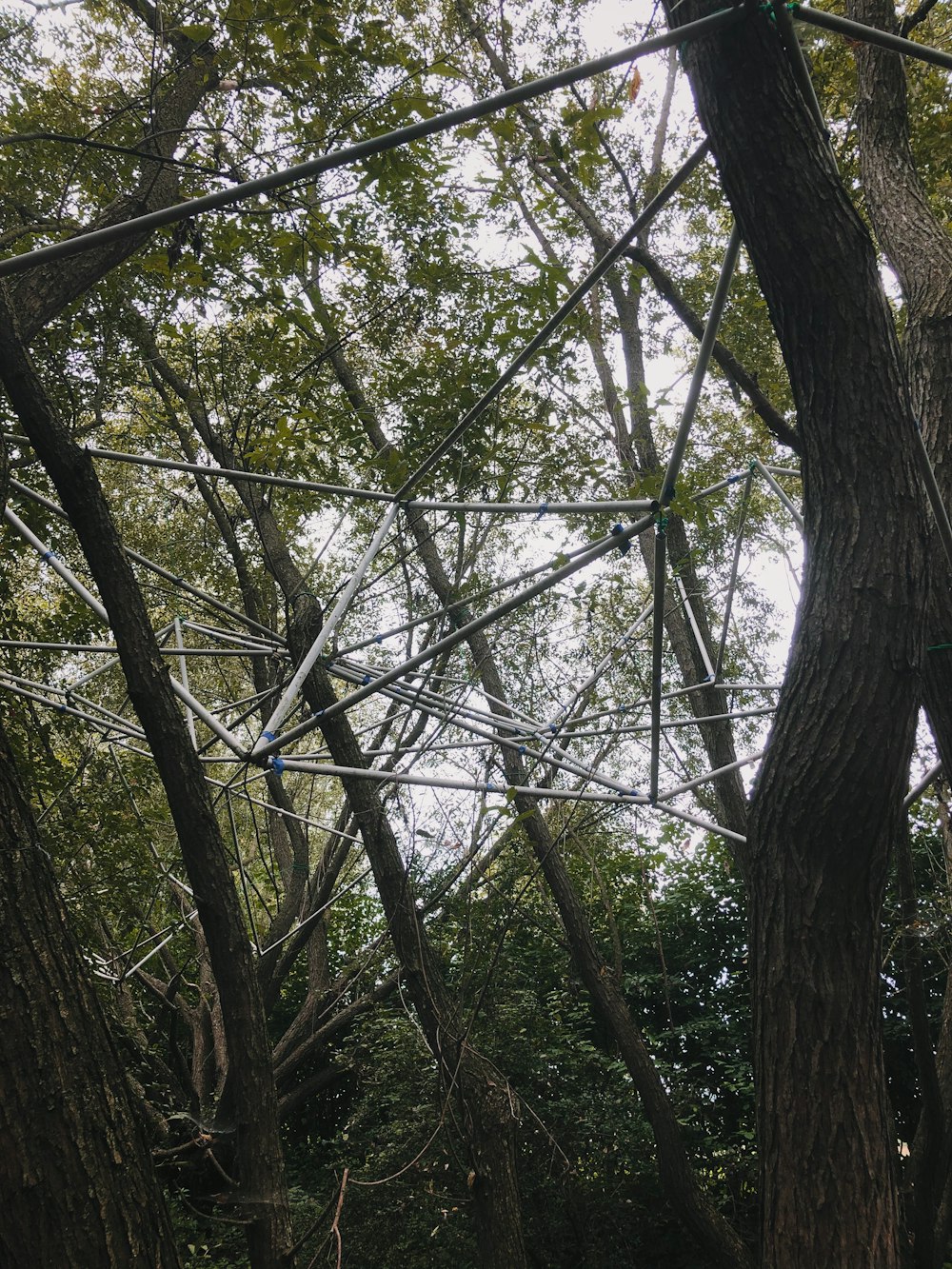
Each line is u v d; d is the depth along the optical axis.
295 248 4.29
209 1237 7.17
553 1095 7.43
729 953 9.34
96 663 9.22
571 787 7.70
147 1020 9.94
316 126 3.98
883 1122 2.61
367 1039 8.06
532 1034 7.50
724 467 8.27
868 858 2.70
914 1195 5.77
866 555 2.72
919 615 2.73
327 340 5.58
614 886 9.56
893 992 8.38
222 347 7.02
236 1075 3.04
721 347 3.91
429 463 3.75
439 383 4.81
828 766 2.68
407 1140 6.55
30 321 4.35
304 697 5.64
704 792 8.98
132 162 5.50
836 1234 2.49
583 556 3.29
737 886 9.25
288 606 5.13
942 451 3.92
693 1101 7.91
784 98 2.58
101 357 7.00
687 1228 6.88
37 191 5.68
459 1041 5.32
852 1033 2.63
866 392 2.71
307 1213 7.02
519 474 5.07
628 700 7.70
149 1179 2.26
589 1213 6.89
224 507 9.18
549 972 9.04
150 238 4.76
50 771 6.64
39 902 2.33
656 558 3.39
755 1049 2.78
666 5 2.76
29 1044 2.15
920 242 4.41
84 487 3.00
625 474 7.30
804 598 2.87
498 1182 5.52
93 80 6.90
